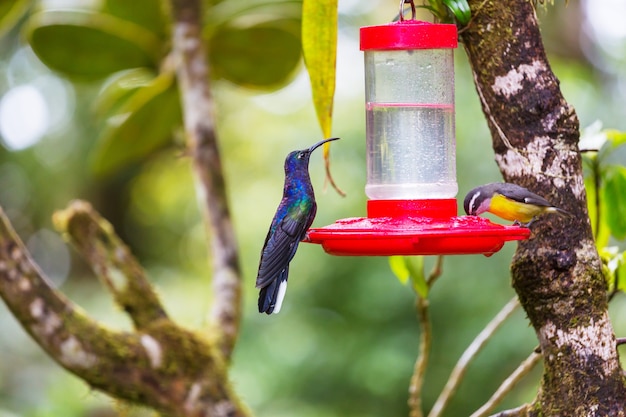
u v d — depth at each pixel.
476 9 5.88
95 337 7.46
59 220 8.30
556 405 5.70
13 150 27.80
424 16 12.59
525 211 5.75
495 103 5.91
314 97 6.50
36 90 27.53
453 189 7.27
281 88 11.31
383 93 7.34
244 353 20.86
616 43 23.06
